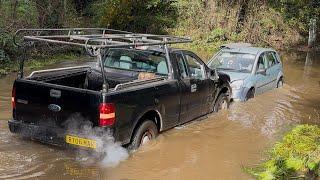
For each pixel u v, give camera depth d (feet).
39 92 22.41
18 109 23.15
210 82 31.19
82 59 58.49
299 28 93.09
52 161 21.70
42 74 25.02
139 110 23.13
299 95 42.63
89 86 27.78
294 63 67.62
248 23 91.45
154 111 24.79
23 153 22.30
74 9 78.54
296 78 53.52
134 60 28.12
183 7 91.40
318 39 92.43
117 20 80.23
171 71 26.76
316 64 67.21
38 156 22.08
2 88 38.27
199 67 30.53
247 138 28.07
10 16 56.44
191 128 29.19
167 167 22.70
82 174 20.74
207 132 28.68
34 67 49.83
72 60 57.26
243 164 23.58
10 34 51.96
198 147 25.93
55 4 65.62
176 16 91.56
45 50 56.95
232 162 23.85
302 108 37.04
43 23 62.49
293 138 23.93
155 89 24.53
